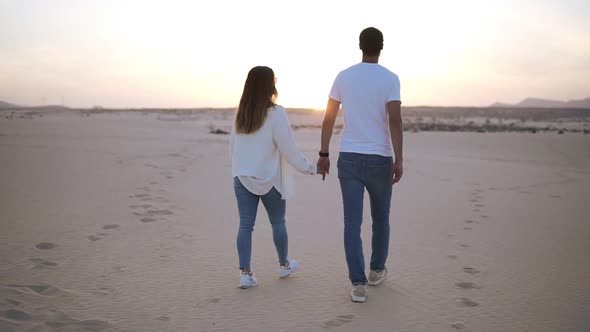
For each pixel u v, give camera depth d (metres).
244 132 3.90
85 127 29.16
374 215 4.02
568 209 7.69
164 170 10.96
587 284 4.23
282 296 3.86
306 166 3.94
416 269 4.58
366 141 3.76
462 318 3.50
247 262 4.00
